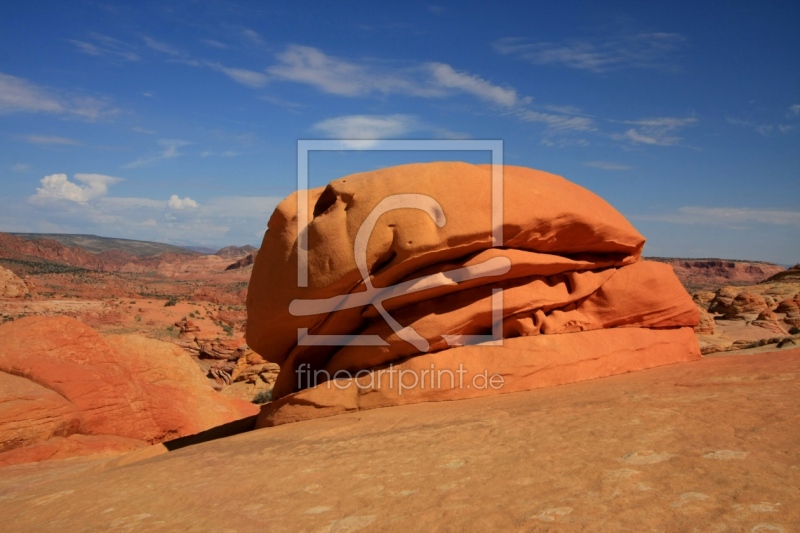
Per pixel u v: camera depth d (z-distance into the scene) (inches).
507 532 167.3
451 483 220.2
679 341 559.5
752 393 300.0
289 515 212.5
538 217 452.8
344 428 377.4
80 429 677.3
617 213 550.9
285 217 473.7
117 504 274.2
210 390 905.5
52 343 719.7
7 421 608.1
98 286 5472.4
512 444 263.0
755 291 3373.5
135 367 823.1
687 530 152.9
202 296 5339.6
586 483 197.2
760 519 152.6
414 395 441.4
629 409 296.5
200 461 353.4
